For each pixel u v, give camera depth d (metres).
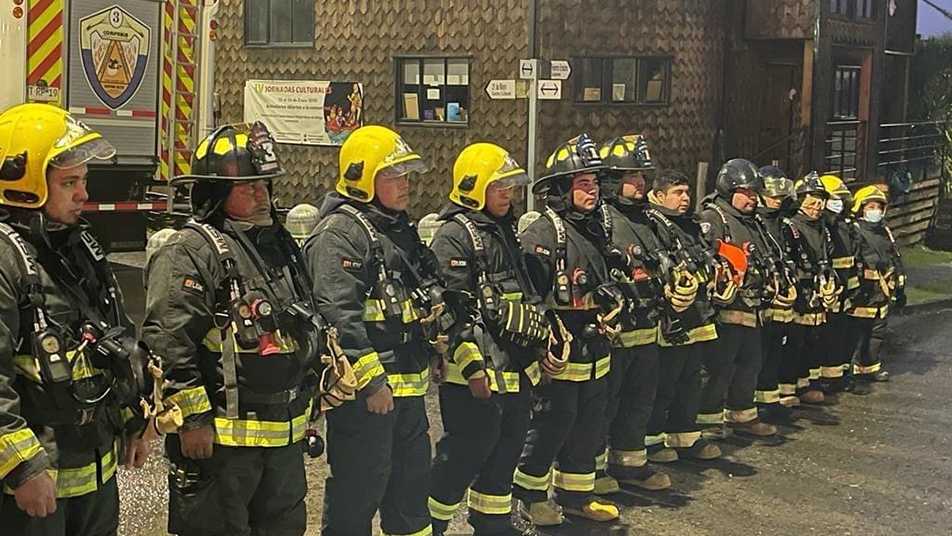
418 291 4.50
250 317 3.58
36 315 3.08
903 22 20.09
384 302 4.33
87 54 9.09
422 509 4.73
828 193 8.30
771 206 7.76
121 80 9.36
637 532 5.63
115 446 3.38
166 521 5.39
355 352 4.19
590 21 15.13
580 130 15.22
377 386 4.20
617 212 6.11
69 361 3.10
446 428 5.04
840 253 8.88
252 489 3.72
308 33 17.45
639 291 5.99
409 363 4.54
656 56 15.62
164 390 3.52
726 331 7.07
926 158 20.88
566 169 5.52
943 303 14.14
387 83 16.52
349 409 4.30
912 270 17.02
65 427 3.15
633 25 15.41
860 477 6.74
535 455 5.53
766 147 17.36
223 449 3.62
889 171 19.70
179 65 9.80
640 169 6.02
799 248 8.02
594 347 5.46
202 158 3.71
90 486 3.25
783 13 16.23
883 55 18.47
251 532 3.83
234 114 18.50
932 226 20.80
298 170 17.75
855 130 18.23
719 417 7.14
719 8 16.41
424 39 16.00
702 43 16.14
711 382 7.09
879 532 5.78
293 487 3.84
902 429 7.96
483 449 4.97
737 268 6.96
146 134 9.60
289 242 3.84
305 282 3.83
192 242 3.62
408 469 4.64
